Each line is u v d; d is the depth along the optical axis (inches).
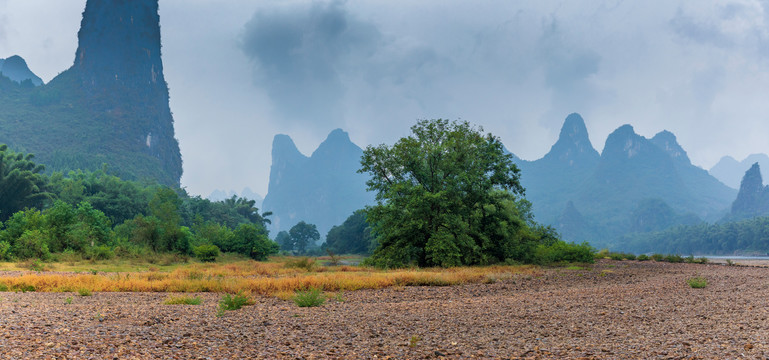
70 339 330.3
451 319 481.7
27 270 1227.2
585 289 813.9
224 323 437.1
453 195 1560.0
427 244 1465.3
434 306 591.8
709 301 609.9
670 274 1218.6
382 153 1606.8
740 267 1738.4
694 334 382.0
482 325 445.7
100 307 536.4
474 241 1557.6
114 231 2384.4
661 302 609.9
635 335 386.0
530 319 482.3
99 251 1740.9
